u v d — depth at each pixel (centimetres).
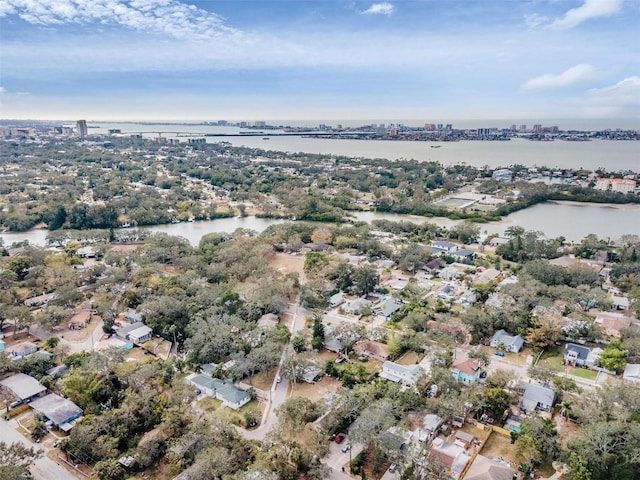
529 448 7581
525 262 17975
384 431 7769
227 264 17400
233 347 11100
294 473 7275
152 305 12812
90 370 9469
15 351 11212
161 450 7975
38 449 8119
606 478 7125
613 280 16200
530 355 11488
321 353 11719
